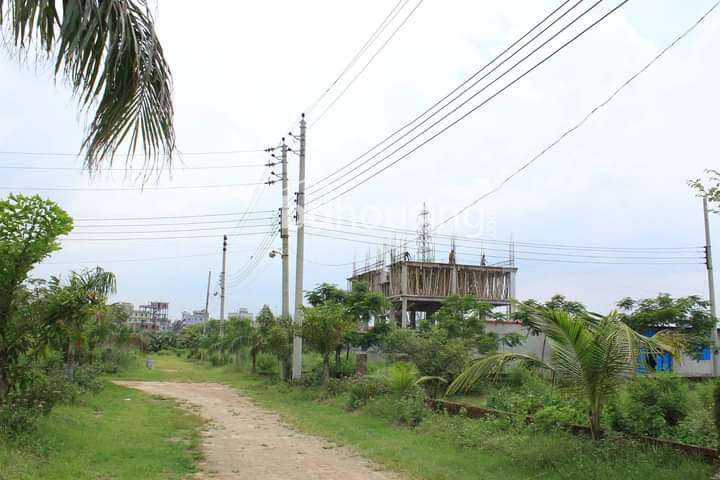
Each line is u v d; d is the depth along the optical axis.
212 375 36.91
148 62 4.77
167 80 5.00
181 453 10.36
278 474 9.07
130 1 4.82
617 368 9.22
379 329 29.27
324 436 12.94
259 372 36.28
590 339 9.26
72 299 10.79
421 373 19.62
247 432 13.55
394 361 22.59
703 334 27.80
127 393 22.02
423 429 13.21
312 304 30.47
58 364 19.27
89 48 4.57
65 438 10.27
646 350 9.66
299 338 25.66
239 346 40.25
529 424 11.70
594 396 9.61
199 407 18.88
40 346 10.96
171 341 90.44
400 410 14.88
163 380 31.61
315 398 20.70
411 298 39.41
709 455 8.63
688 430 10.19
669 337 9.80
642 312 28.53
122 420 13.96
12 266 10.08
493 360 10.10
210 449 11.12
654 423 10.46
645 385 10.97
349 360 29.34
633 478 7.93
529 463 9.35
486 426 12.11
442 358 19.64
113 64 4.61
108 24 4.55
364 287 31.03
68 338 11.33
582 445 9.47
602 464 8.53
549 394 13.89
